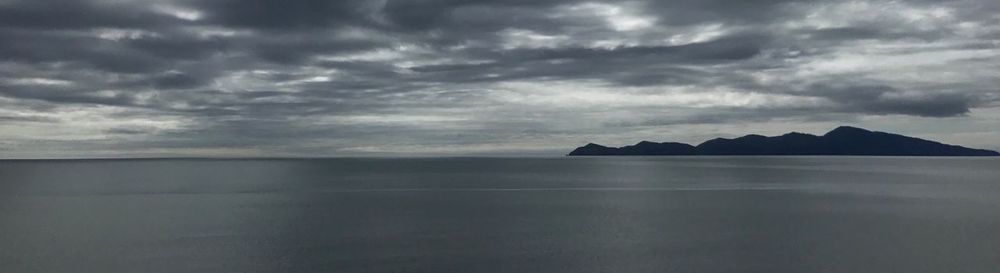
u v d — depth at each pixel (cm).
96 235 3047
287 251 2609
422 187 6756
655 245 2733
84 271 2273
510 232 3116
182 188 6644
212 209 4275
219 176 9988
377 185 7169
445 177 9312
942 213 3922
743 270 2255
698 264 2353
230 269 2292
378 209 4259
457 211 4112
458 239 2894
